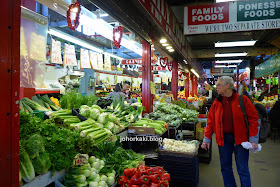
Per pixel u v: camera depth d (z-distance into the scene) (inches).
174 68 354.0
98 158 95.6
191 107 304.0
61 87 234.2
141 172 86.7
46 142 73.7
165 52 274.5
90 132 104.0
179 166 118.6
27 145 67.3
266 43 464.1
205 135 125.6
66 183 77.9
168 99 285.3
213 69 946.7
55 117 106.7
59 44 158.4
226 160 115.8
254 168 170.9
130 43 214.7
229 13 191.0
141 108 175.9
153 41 190.1
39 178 67.9
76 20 112.4
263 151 219.6
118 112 146.3
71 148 78.9
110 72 432.1
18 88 50.1
